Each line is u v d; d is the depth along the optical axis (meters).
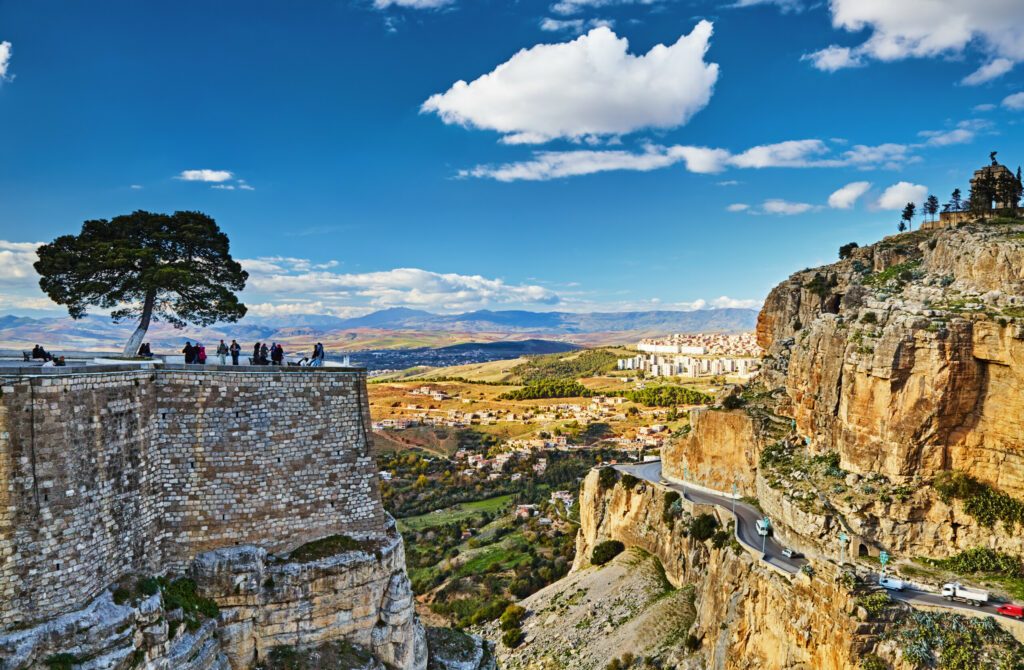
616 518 110.56
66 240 39.00
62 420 25.64
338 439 35.72
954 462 59.56
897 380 61.97
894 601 49.31
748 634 60.31
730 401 103.38
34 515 24.64
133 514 29.08
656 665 71.56
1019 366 55.84
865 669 46.41
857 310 79.56
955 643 45.31
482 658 48.50
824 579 52.56
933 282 76.31
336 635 34.16
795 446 84.81
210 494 31.89
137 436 29.52
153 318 41.75
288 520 33.88
